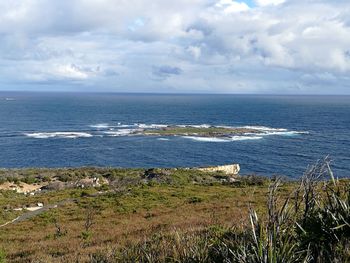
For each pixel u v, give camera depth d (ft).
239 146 371.76
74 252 43.98
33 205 134.82
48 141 401.49
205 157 319.88
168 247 24.47
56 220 98.07
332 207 18.12
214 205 96.89
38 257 44.04
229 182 179.93
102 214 104.83
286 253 15.29
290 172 259.19
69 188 184.14
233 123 594.65
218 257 18.80
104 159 312.71
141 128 507.71
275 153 333.01
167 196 135.95
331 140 415.23
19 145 377.30
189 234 30.25
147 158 317.42
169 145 377.50
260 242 15.29
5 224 102.99
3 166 286.46
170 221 71.31
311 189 17.79
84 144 381.60
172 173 208.95
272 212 16.15
